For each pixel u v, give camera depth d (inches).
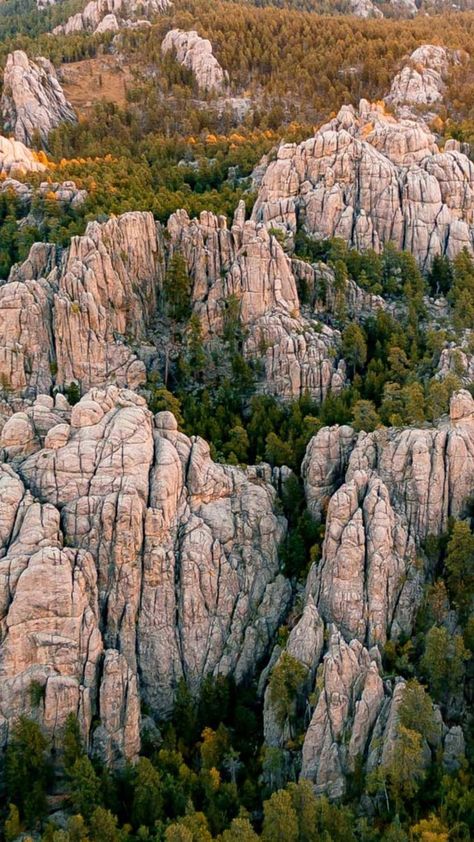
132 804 3339.1
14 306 4795.8
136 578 3843.5
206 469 4202.8
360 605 3769.7
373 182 6176.2
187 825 3078.2
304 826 3056.1
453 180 6304.1
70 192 6565.0
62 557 3619.6
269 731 3614.7
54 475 3912.4
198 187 7372.1
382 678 3575.3
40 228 6254.9
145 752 3678.6
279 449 4512.8
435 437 4148.6
